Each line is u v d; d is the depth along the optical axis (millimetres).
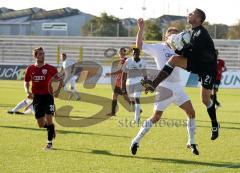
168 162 17375
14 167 16156
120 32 100500
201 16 16766
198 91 56188
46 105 19609
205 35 16688
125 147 20016
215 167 16625
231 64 82000
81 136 22625
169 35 18359
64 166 16438
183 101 18531
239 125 27578
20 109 33188
